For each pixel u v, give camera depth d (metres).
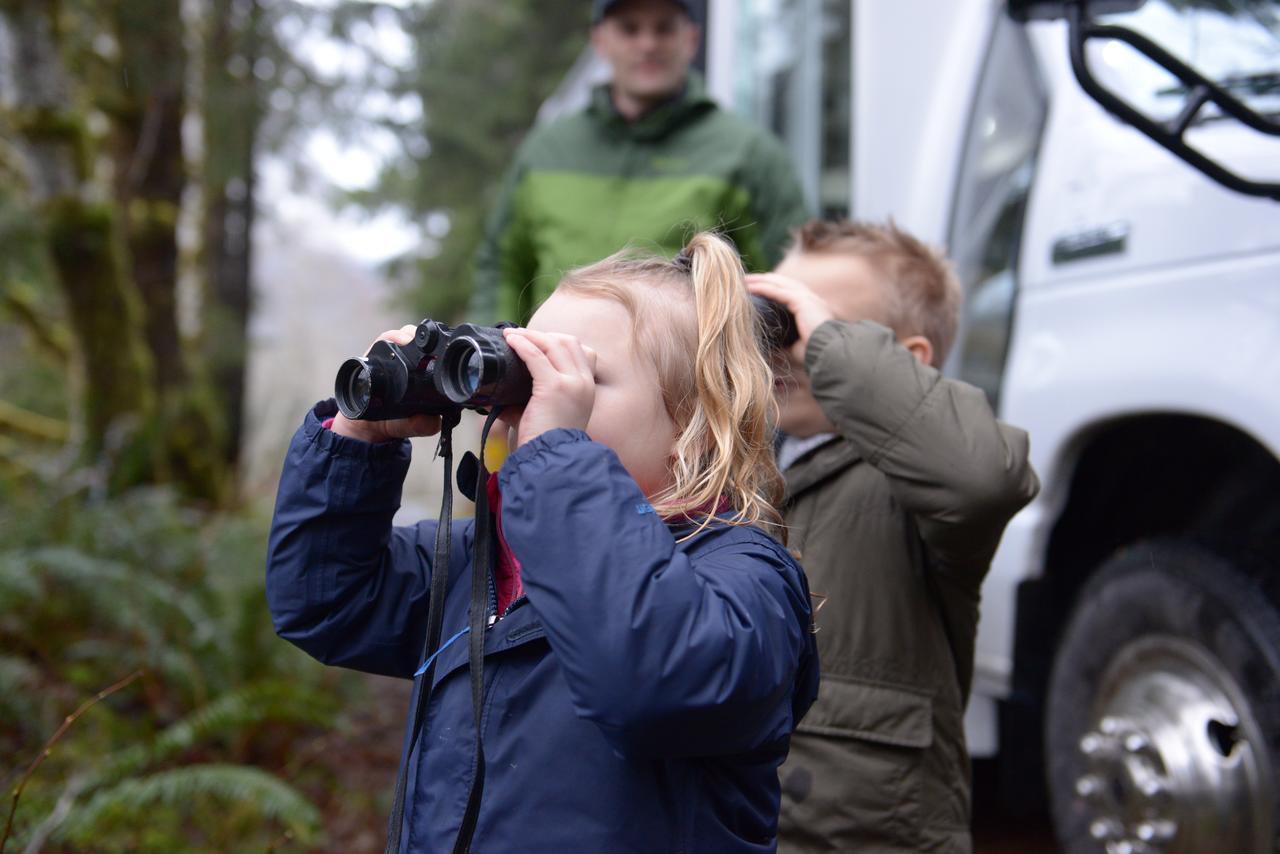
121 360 6.18
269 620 3.83
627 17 3.14
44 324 7.53
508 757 1.31
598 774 1.28
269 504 7.25
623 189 3.19
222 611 4.09
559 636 1.20
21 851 2.50
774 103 4.69
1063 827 2.48
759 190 3.18
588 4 14.91
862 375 1.74
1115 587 2.42
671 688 1.17
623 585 1.19
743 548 1.38
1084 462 2.64
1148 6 2.46
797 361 1.89
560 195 3.24
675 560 1.23
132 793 2.71
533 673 1.32
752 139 3.18
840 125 3.95
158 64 6.66
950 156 3.11
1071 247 2.58
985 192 2.96
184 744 3.08
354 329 19.45
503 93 14.39
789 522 1.93
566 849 1.26
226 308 10.23
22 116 5.88
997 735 2.81
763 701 1.25
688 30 3.19
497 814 1.29
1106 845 2.36
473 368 1.25
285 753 3.57
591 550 1.21
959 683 1.89
